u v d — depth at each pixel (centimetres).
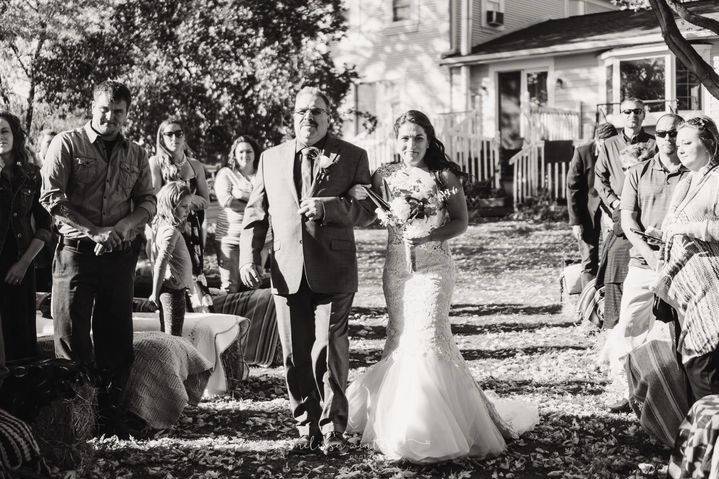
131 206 559
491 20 2766
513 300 1201
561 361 769
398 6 2811
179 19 1612
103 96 527
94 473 467
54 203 513
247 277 520
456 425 481
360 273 1537
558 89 2595
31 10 1521
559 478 462
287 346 513
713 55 2303
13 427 417
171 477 461
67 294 527
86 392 483
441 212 522
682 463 418
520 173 2436
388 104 2781
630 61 2438
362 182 515
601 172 808
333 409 501
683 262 468
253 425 572
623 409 595
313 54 1761
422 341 500
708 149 466
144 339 572
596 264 959
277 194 512
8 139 530
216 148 1672
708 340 455
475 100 2723
